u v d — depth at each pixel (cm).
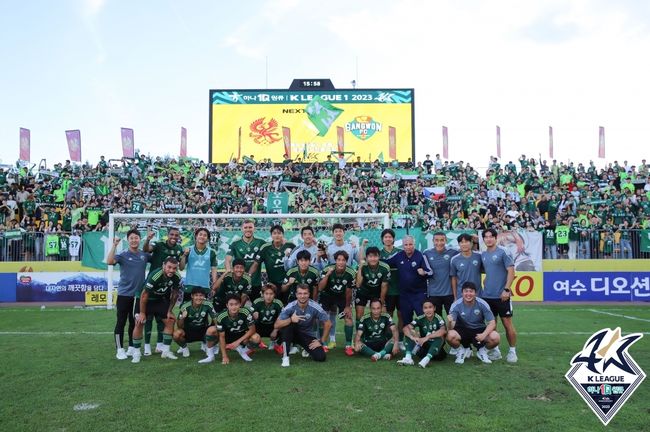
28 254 1683
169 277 771
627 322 1177
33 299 1638
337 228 935
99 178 2462
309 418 501
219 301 842
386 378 657
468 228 1766
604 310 1420
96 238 1611
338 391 595
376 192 2417
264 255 898
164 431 468
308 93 2941
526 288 1661
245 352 773
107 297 1523
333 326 892
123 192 2325
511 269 771
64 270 1642
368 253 809
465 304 757
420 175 2595
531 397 574
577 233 1739
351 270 836
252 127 2920
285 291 862
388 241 855
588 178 2573
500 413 518
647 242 1716
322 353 759
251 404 545
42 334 1000
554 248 1753
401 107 2934
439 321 748
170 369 708
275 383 632
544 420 498
